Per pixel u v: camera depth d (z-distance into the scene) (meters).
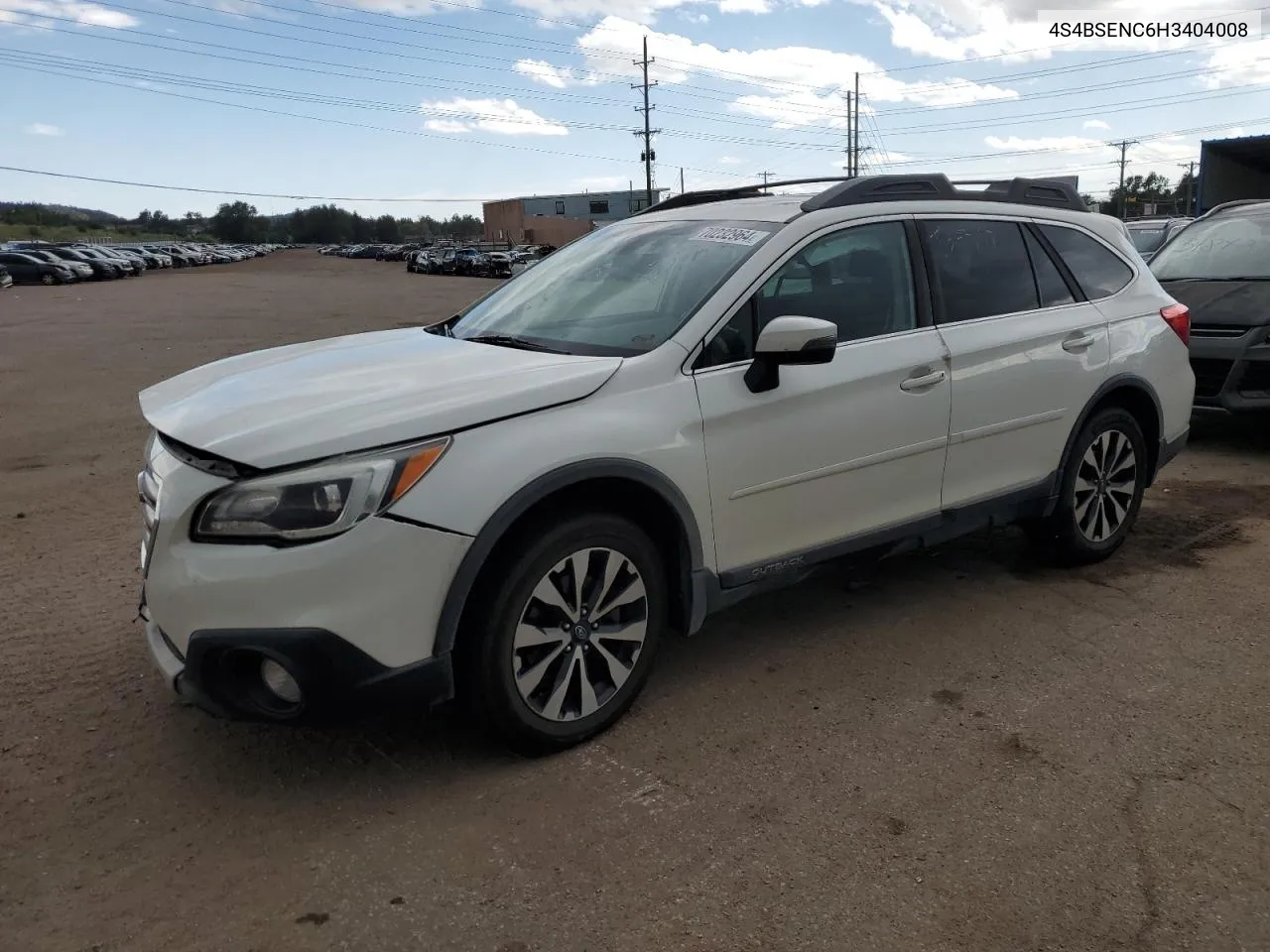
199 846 2.76
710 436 3.38
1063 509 4.69
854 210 3.96
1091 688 3.67
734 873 2.64
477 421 2.91
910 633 4.19
